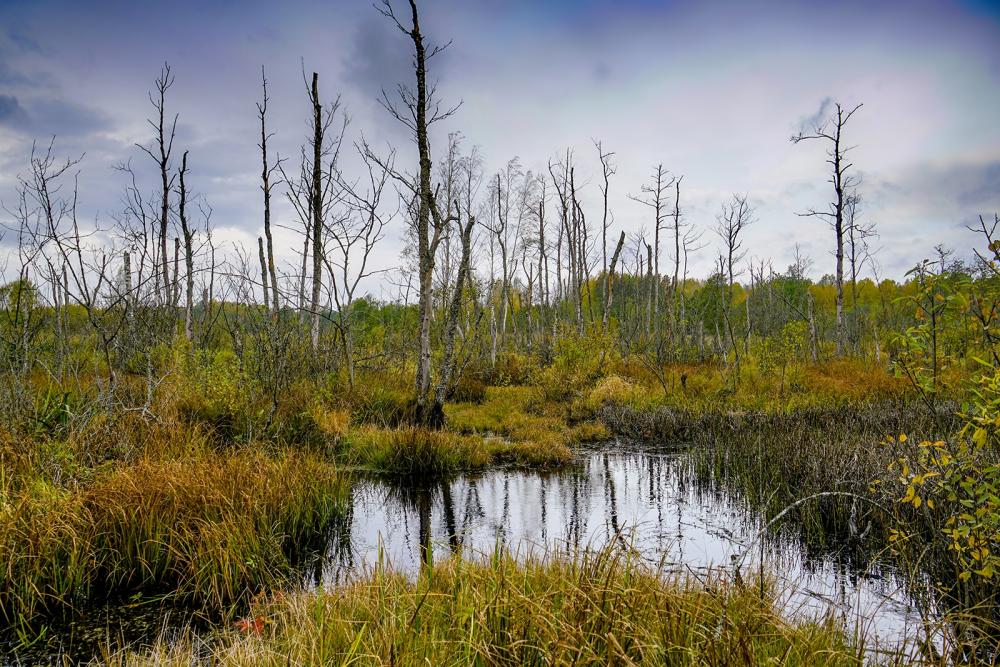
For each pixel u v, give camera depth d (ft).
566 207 106.22
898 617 14.49
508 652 9.62
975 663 10.46
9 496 17.17
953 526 14.29
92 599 15.42
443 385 38.63
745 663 8.82
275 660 10.07
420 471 29.94
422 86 39.04
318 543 20.02
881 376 48.42
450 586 12.12
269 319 35.45
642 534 20.79
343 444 32.40
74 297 25.40
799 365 54.39
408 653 9.47
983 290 12.74
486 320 84.17
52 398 25.31
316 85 44.37
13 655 12.96
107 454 22.58
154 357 37.09
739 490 25.93
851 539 19.40
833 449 25.36
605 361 59.52
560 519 22.81
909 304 15.40
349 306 43.93
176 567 16.26
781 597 13.34
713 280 126.52
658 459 33.45
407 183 40.70
